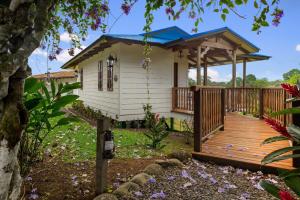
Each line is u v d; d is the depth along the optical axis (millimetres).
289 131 1341
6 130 1016
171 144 6086
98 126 2611
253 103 9219
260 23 2594
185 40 8383
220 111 6070
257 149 4266
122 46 8789
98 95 11445
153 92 9445
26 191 2600
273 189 1203
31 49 1014
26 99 2004
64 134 6516
